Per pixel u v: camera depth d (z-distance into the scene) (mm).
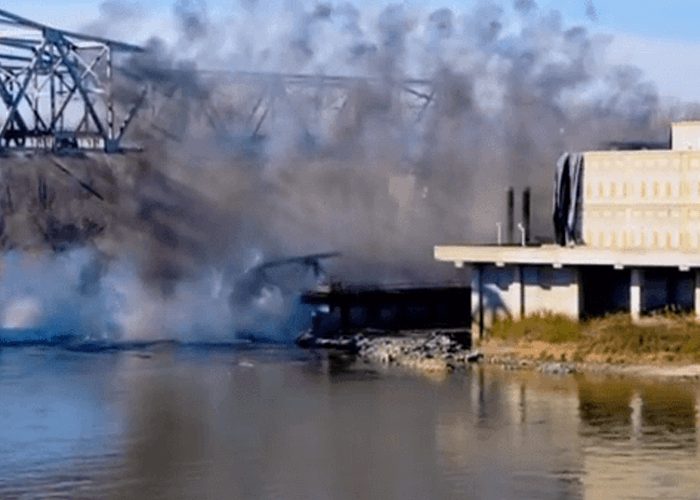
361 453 74000
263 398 89062
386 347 107312
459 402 86375
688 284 100500
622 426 78500
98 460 73250
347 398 88562
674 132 104562
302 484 68500
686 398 85875
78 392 91875
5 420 82750
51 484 68750
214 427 80625
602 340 98938
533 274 103062
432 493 66625
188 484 68688
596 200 104375
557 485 67438
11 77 132625
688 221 100312
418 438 76938
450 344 107438
